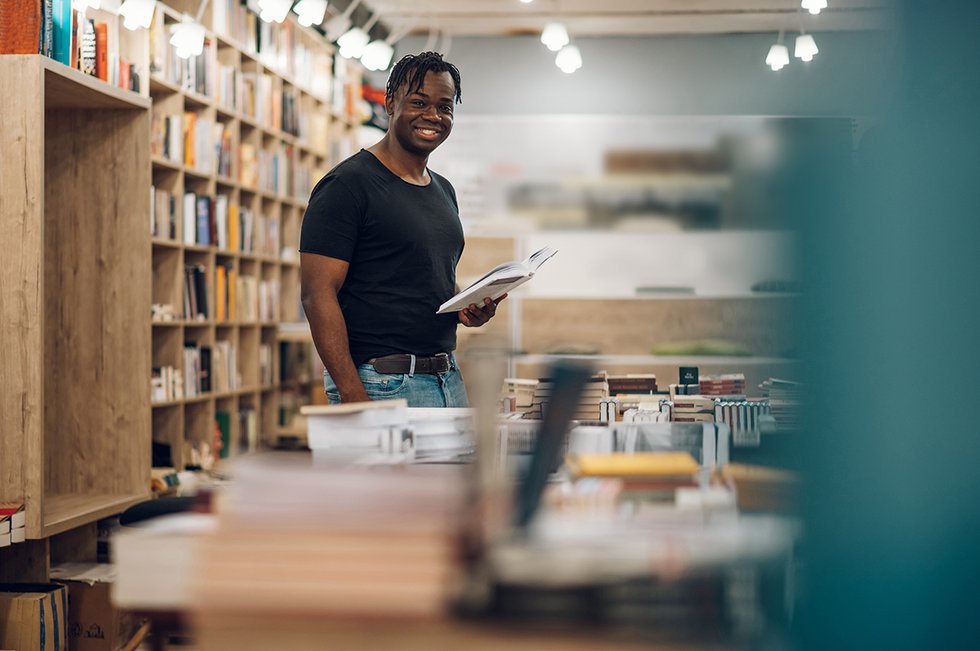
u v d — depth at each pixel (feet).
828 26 25.26
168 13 18.66
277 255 23.99
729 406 8.16
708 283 25.43
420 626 4.03
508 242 25.73
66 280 14.44
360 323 10.61
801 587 4.00
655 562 4.03
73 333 14.42
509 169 25.93
